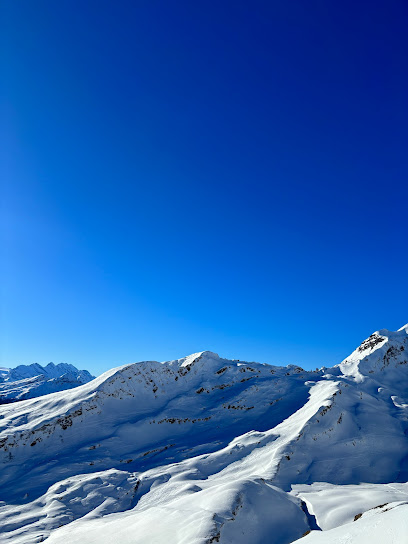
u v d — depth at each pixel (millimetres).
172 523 29672
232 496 32875
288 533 31547
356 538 16109
